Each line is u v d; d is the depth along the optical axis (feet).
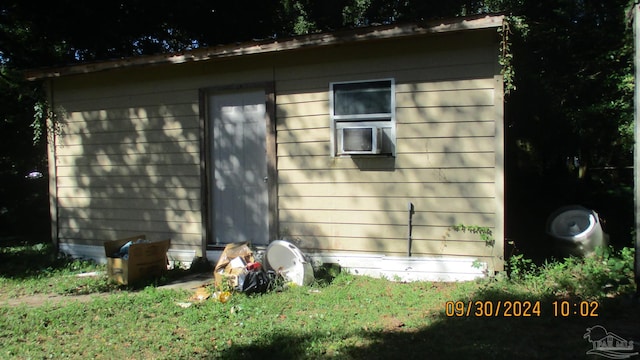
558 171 39.78
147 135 24.71
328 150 21.06
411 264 19.92
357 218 20.68
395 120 19.99
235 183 23.30
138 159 24.95
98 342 13.92
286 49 20.54
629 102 26.68
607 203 30.91
